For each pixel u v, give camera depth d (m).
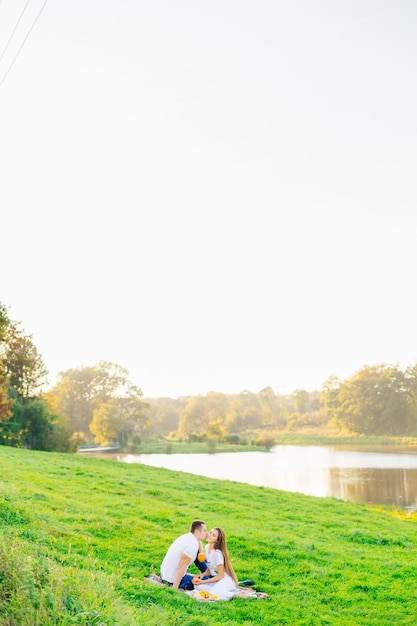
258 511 22.44
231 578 12.09
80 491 21.28
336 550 16.41
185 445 129.62
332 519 22.28
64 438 65.56
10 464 26.27
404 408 148.25
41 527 14.23
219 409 178.50
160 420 193.88
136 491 23.47
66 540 13.79
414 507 37.25
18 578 8.40
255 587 12.62
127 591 10.78
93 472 27.31
